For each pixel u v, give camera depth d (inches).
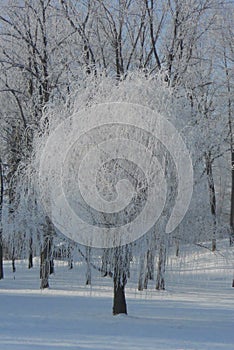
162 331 468.8
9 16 968.9
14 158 918.4
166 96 499.2
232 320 549.0
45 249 543.8
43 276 678.5
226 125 943.0
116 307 568.7
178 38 968.3
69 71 949.8
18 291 834.8
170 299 738.2
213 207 538.3
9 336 425.4
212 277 970.1
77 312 588.4
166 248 486.3
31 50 973.2
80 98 515.2
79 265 504.7
